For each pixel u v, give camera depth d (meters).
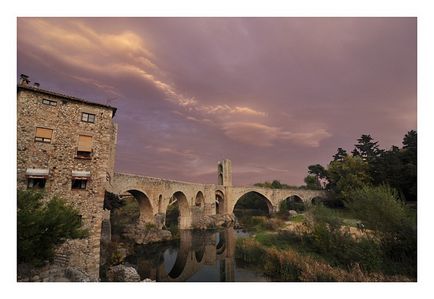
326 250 23.11
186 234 47.47
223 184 79.50
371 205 20.45
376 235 20.73
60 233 13.05
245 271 24.05
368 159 68.31
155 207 38.62
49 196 17.50
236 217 73.94
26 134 17.27
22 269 12.14
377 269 18.02
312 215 27.69
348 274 17.44
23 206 11.94
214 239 43.78
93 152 19.83
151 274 25.02
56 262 15.89
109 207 28.48
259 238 32.91
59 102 18.83
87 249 18.34
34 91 17.80
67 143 18.80
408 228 18.39
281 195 80.31
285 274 20.83
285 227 43.19
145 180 35.94
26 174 16.86
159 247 35.88
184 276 24.75
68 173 18.55
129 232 36.03
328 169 76.62
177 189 47.47
